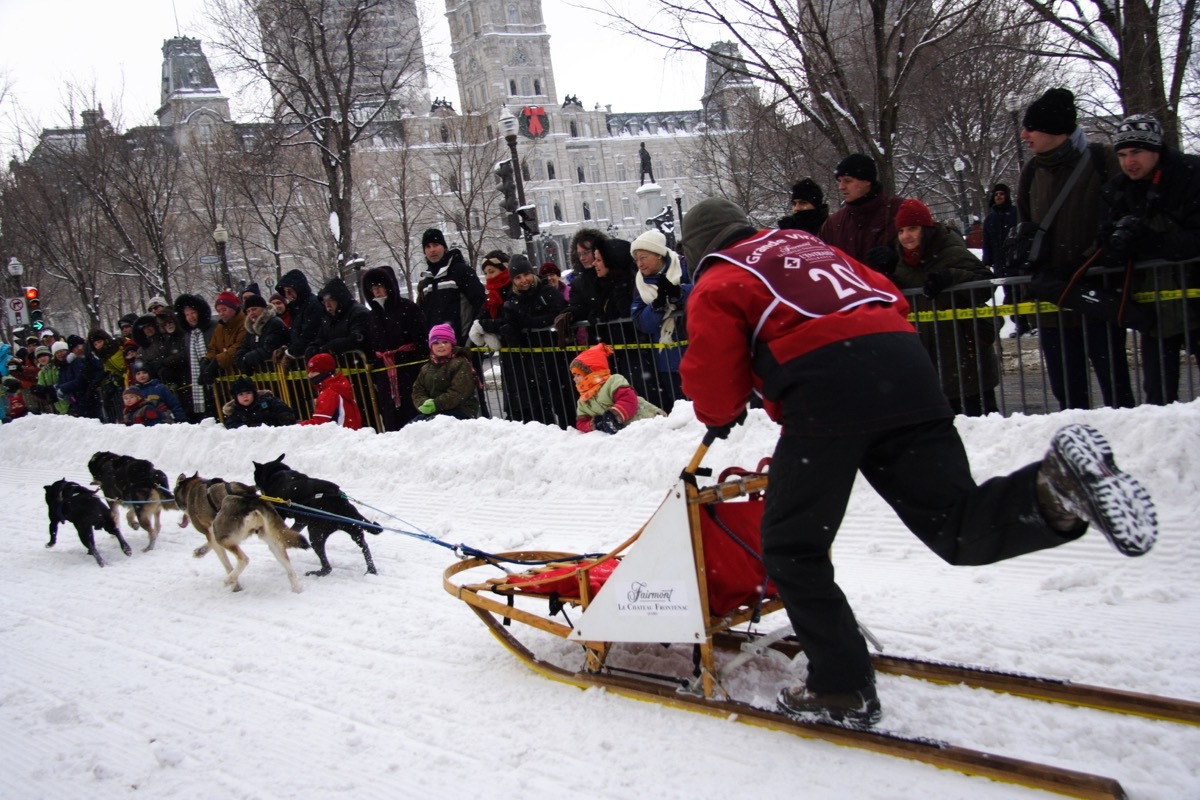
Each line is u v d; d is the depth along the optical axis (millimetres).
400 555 6281
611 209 81938
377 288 8914
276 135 20156
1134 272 4922
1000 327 5617
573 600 3873
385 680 4133
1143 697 2934
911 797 2693
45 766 3631
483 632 4602
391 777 3252
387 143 45969
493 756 3301
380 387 9211
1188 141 12859
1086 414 4867
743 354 2988
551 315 8117
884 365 2818
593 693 3645
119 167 23297
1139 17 8242
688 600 3299
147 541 7676
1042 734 2938
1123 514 2396
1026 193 5340
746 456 5891
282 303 10539
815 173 15828
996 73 14453
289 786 3268
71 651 5062
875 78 9375
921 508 2914
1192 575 4082
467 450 7684
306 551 6676
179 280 36781
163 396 11578
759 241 3111
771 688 3449
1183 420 4555
